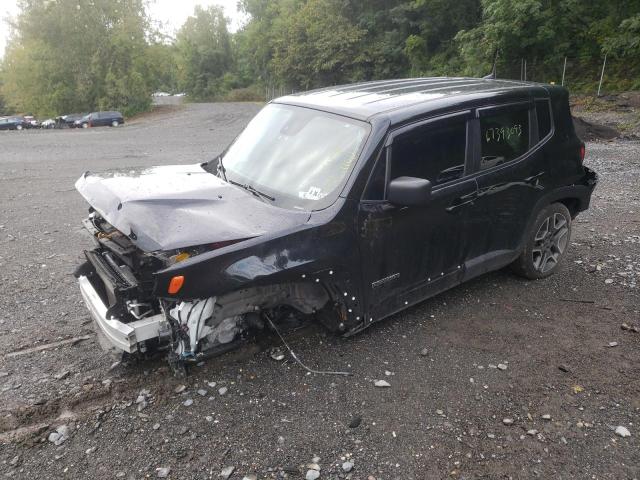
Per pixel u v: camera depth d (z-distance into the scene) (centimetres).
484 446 302
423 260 405
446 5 3497
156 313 345
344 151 372
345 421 323
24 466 290
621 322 434
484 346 402
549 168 480
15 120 4234
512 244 473
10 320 454
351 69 4350
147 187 369
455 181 409
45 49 4728
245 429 316
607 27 2434
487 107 431
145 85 4916
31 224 762
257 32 6231
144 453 299
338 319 383
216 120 3644
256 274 317
